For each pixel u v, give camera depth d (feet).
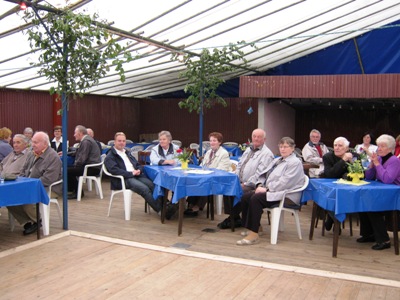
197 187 16.06
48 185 17.12
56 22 15.85
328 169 16.58
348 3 26.05
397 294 11.08
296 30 29.53
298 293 11.10
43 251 14.39
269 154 17.57
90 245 15.12
